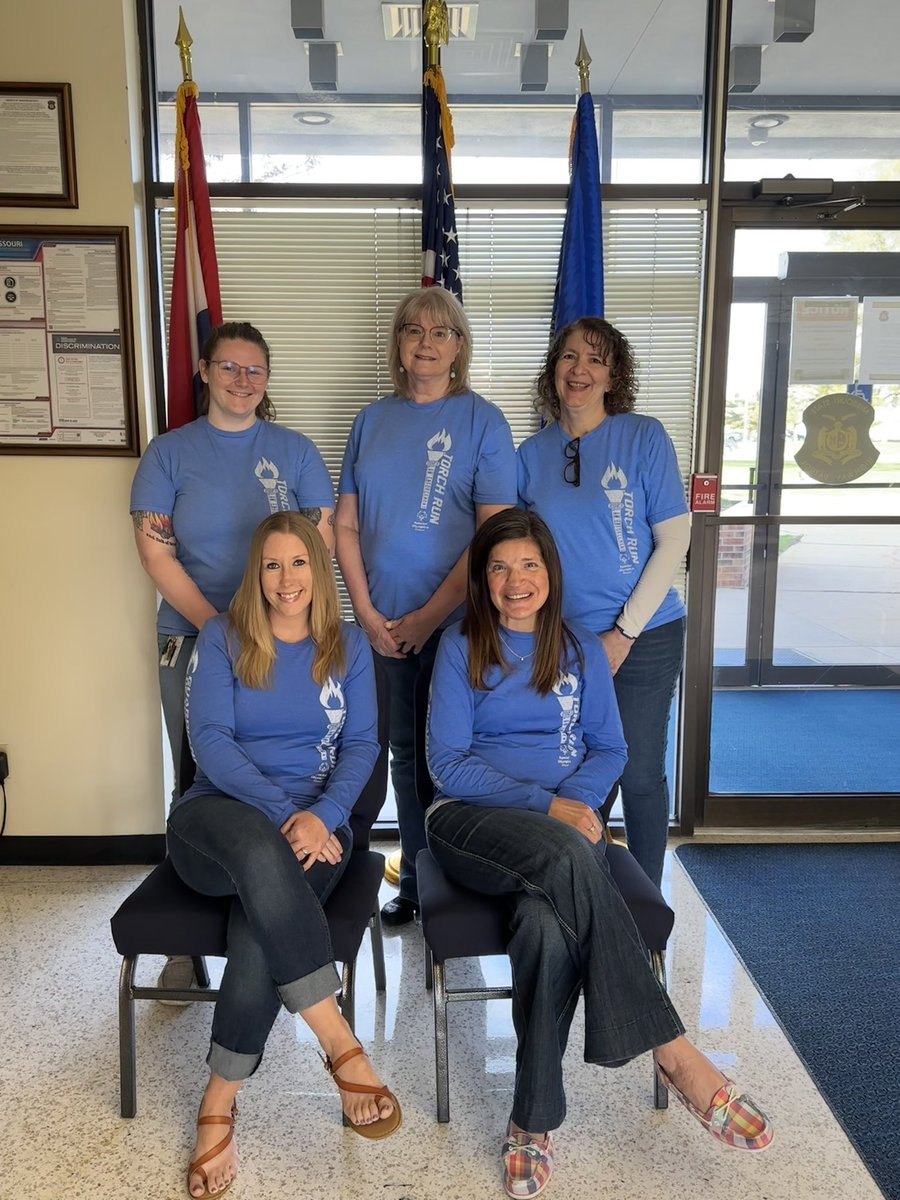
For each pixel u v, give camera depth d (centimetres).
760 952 233
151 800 280
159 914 168
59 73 249
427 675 208
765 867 279
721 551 294
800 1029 202
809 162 273
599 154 269
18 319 259
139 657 274
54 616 272
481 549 186
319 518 226
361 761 189
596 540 215
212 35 264
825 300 281
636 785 228
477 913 167
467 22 265
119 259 257
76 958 232
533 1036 156
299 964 158
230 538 218
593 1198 156
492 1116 177
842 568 297
